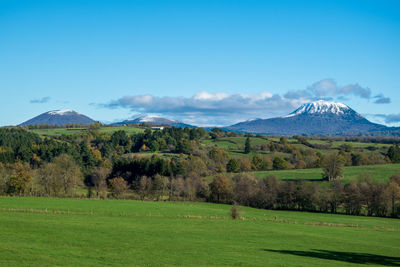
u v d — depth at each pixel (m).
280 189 104.94
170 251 41.81
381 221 84.88
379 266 39.59
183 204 101.19
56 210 74.94
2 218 59.50
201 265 35.66
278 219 80.62
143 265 34.38
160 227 60.41
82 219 64.50
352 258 43.66
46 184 107.69
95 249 40.34
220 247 45.97
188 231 57.84
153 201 105.12
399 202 92.62
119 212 77.31
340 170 126.44
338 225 75.69
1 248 37.00
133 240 47.34
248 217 81.56
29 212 70.31
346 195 97.69
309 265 38.12
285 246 49.38
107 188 124.81
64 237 46.00
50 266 31.45
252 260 39.12
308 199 100.19
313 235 60.28
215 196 114.38
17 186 102.88
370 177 119.25
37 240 42.88
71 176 111.88
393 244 55.81
